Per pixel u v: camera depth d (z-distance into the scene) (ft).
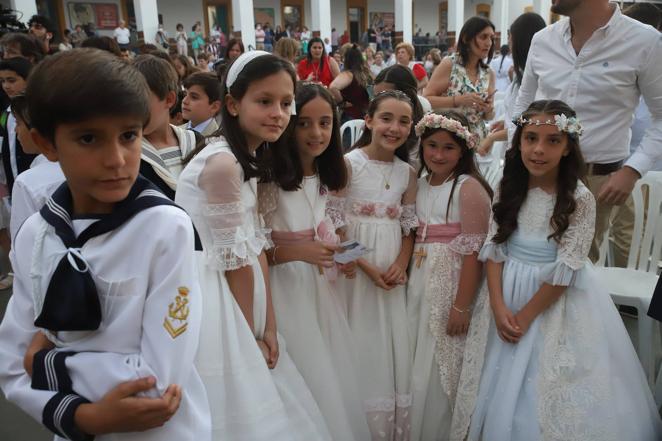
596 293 6.13
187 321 3.18
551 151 5.76
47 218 3.23
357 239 6.71
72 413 2.98
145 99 3.01
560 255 5.87
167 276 3.14
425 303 6.71
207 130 9.68
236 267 4.54
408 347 6.77
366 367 6.70
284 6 68.28
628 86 7.41
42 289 3.14
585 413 5.59
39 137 2.95
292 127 5.67
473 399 6.24
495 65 22.63
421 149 7.06
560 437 5.58
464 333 6.69
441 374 6.61
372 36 65.31
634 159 7.27
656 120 7.48
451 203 6.66
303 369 5.76
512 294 6.19
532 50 8.32
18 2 39.11
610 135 7.65
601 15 7.24
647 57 7.18
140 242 3.14
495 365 6.18
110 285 3.11
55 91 2.71
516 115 8.93
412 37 66.39
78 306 3.00
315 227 6.01
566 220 5.82
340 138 6.13
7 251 12.39
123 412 2.93
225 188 4.55
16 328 3.33
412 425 6.68
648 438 5.84
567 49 7.71
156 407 2.99
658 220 8.32
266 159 5.57
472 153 6.77
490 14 78.18
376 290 6.78
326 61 20.63
